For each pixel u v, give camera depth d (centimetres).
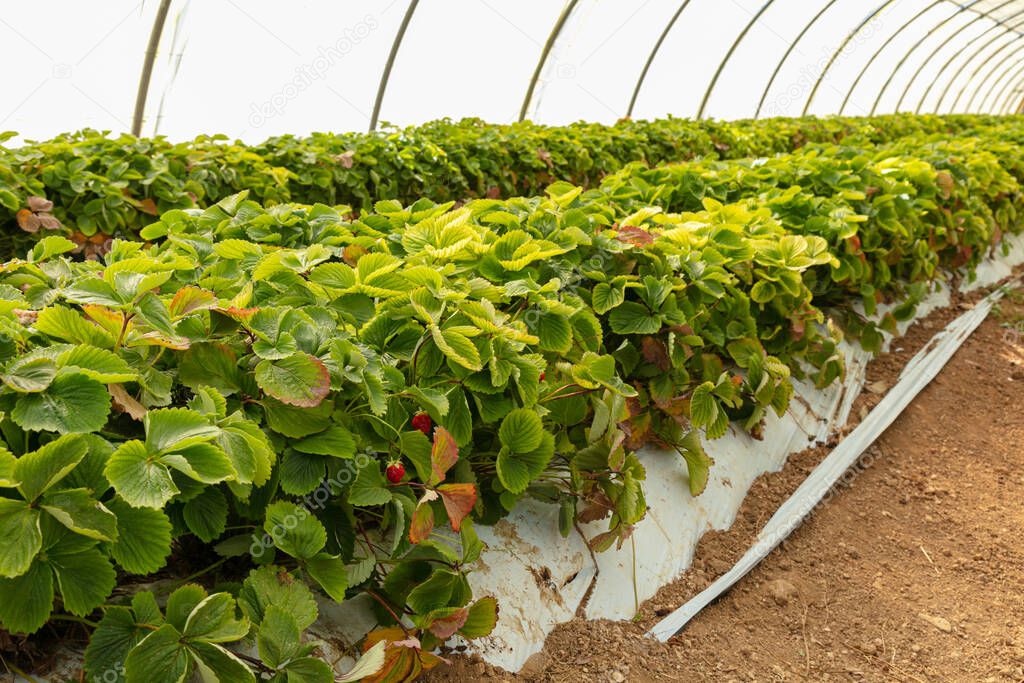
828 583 296
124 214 461
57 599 161
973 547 328
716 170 528
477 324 212
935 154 612
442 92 903
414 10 778
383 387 189
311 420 176
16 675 156
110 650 141
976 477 381
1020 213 737
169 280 225
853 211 451
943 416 436
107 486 144
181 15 613
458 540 229
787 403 331
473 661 204
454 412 209
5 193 408
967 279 615
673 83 1230
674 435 301
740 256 338
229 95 701
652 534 284
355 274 220
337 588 167
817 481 351
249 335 189
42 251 227
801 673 246
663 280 299
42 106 593
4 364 153
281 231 286
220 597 146
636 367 309
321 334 191
